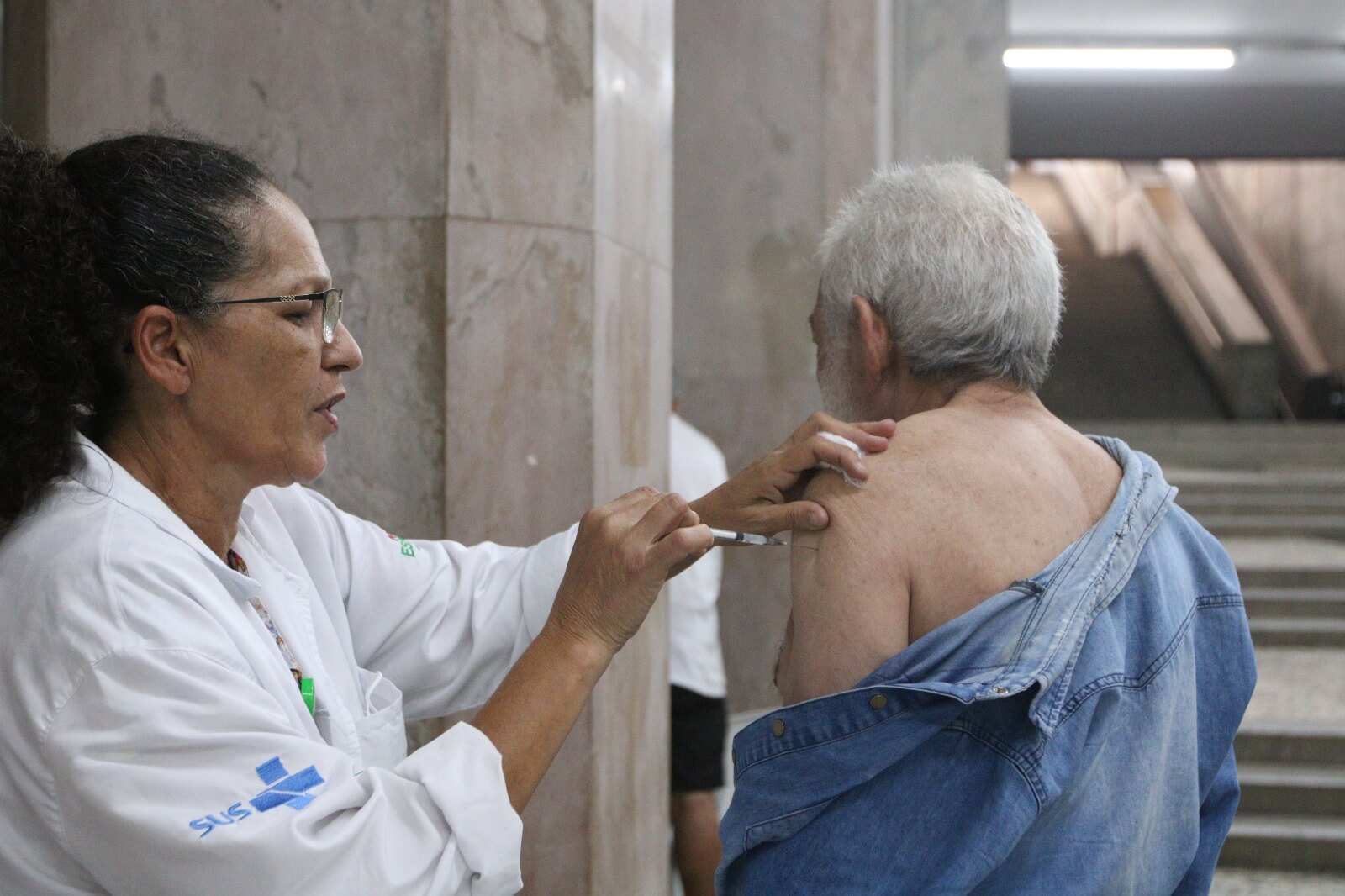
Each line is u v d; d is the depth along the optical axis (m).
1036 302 1.15
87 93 2.09
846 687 1.05
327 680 1.23
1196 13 10.66
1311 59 11.66
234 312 1.07
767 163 5.07
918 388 1.18
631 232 2.22
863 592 1.06
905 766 1.02
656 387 2.39
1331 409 14.80
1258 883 4.00
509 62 1.97
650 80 2.32
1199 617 1.16
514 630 1.50
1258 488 9.05
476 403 1.97
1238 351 14.88
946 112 6.91
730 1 5.08
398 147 1.96
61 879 0.96
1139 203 17.69
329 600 1.38
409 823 0.99
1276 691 5.24
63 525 1.00
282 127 2.01
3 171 1.00
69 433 1.04
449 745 1.04
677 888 3.33
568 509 2.03
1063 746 1.00
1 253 0.99
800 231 5.07
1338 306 14.95
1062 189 20.61
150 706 0.93
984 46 6.88
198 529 1.14
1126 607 1.07
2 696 0.95
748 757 1.07
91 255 1.02
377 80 1.96
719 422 5.09
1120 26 11.08
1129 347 16.36
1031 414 1.16
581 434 2.03
